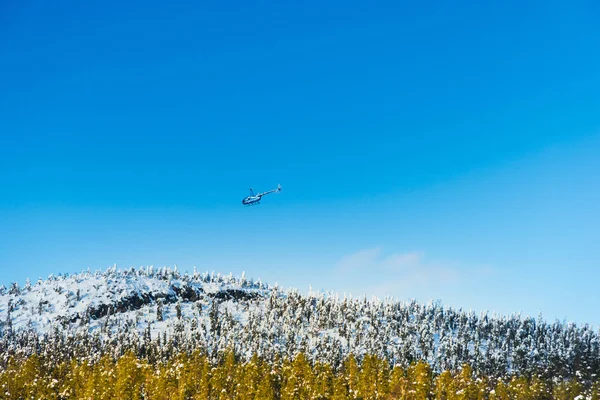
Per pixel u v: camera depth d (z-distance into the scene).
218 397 119.75
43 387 120.94
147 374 132.12
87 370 145.75
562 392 169.62
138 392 114.25
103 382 123.19
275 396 121.44
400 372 146.62
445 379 142.50
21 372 135.50
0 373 140.38
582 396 163.62
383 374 142.38
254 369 130.75
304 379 129.88
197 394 119.56
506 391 157.12
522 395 161.62
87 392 116.75
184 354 153.38
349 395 120.69
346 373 172.00
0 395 123.25
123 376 121.31
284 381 132.88
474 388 144.62
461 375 156.25
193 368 138.38
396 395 140.50
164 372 122.94
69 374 142.12
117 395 112.62
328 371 137.38
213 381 124.12
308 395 122.38
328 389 124.06
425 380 137.00
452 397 131.38
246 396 113.06
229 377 134.00
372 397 130.12
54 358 194.25
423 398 130.38
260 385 116.94
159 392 116.62
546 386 180.50
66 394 117.25
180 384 122.12
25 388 126.00
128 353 175.75
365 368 148.00
